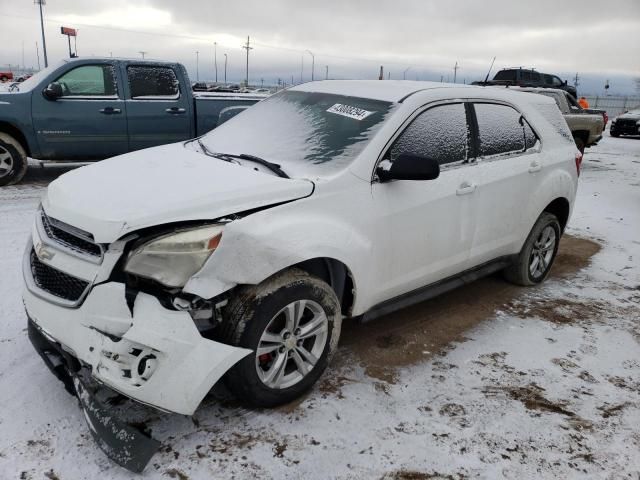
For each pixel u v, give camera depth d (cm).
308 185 293
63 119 780
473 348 377
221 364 253
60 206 270
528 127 449
